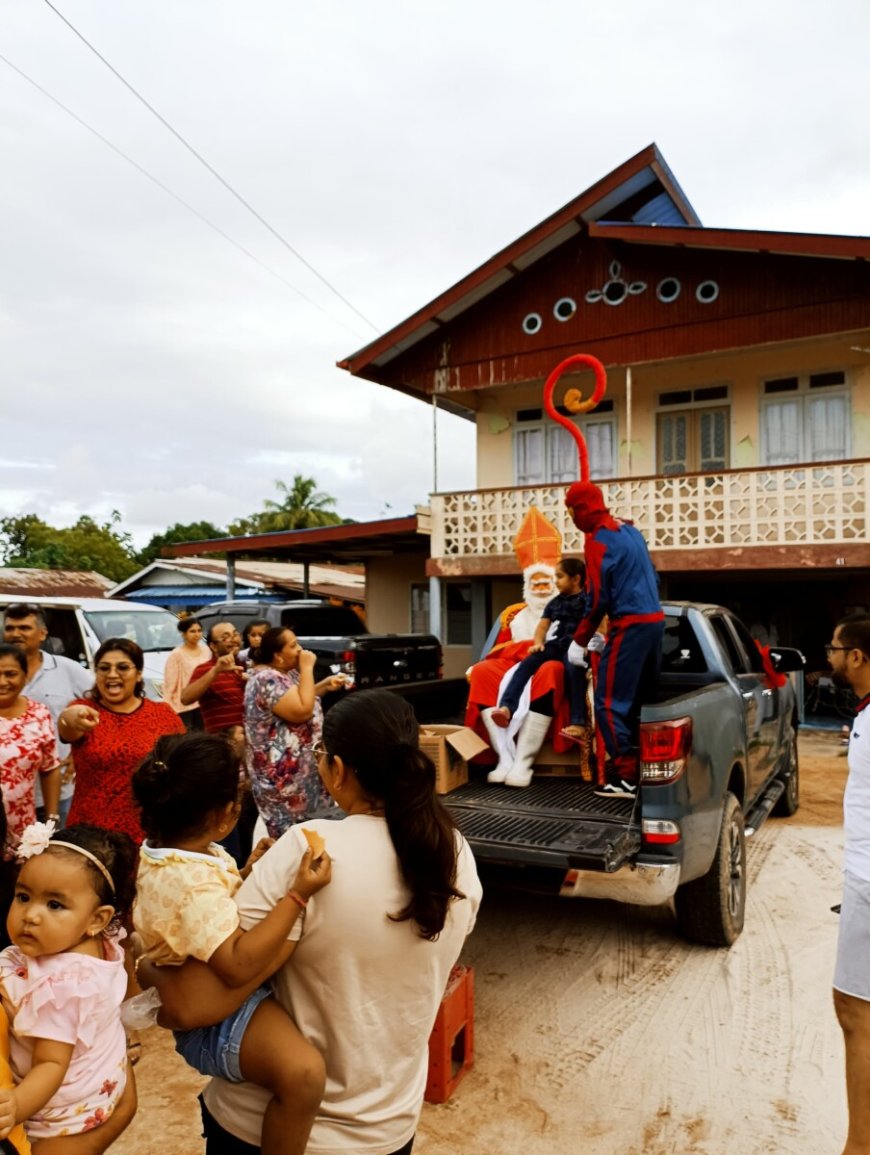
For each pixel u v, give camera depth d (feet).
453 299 45.50
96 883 6.86
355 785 6.16
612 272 44.06
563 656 15.94
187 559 85.25
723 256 41.32
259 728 14.98
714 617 18.58
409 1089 6.08
